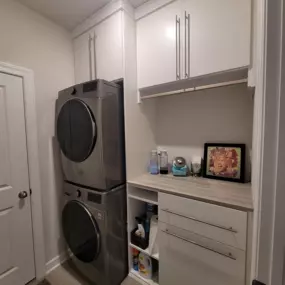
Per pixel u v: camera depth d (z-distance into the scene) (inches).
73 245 63.6
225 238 41.8
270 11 14.4
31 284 61.6
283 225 15.0
